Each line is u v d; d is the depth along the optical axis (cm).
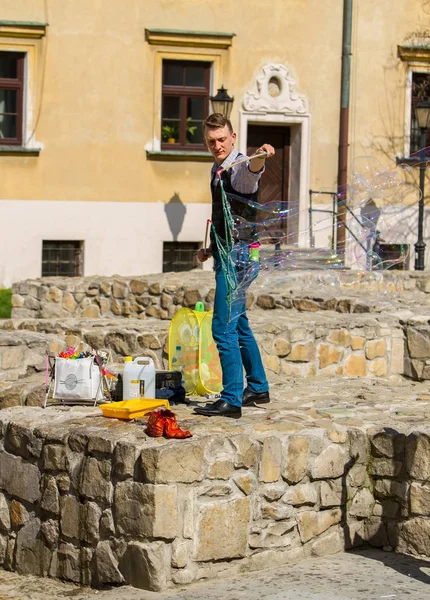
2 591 641
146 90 2081
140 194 2089
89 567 640
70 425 672
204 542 620
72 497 652
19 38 2000
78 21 2028
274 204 2239
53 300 1560
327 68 2195
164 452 604
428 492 659
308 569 641
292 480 657
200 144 2139
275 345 1005
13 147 2002
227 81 2138
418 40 2234
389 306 1191
